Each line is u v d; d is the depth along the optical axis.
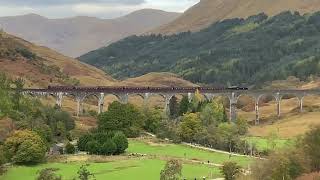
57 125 177.00
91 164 137.62
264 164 106.38
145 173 124.38
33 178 119.31
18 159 135.25
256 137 187.25
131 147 169.38
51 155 149.00
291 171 101.25
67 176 118.19
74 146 162.75
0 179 118.88
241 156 156.00
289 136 187.38
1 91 173.50
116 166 134.25
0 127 148.12
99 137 159.75
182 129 183.62
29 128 156.00
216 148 172.50
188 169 131.00
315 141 109.12
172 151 163.38
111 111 189.62
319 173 97.94
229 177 114.31
